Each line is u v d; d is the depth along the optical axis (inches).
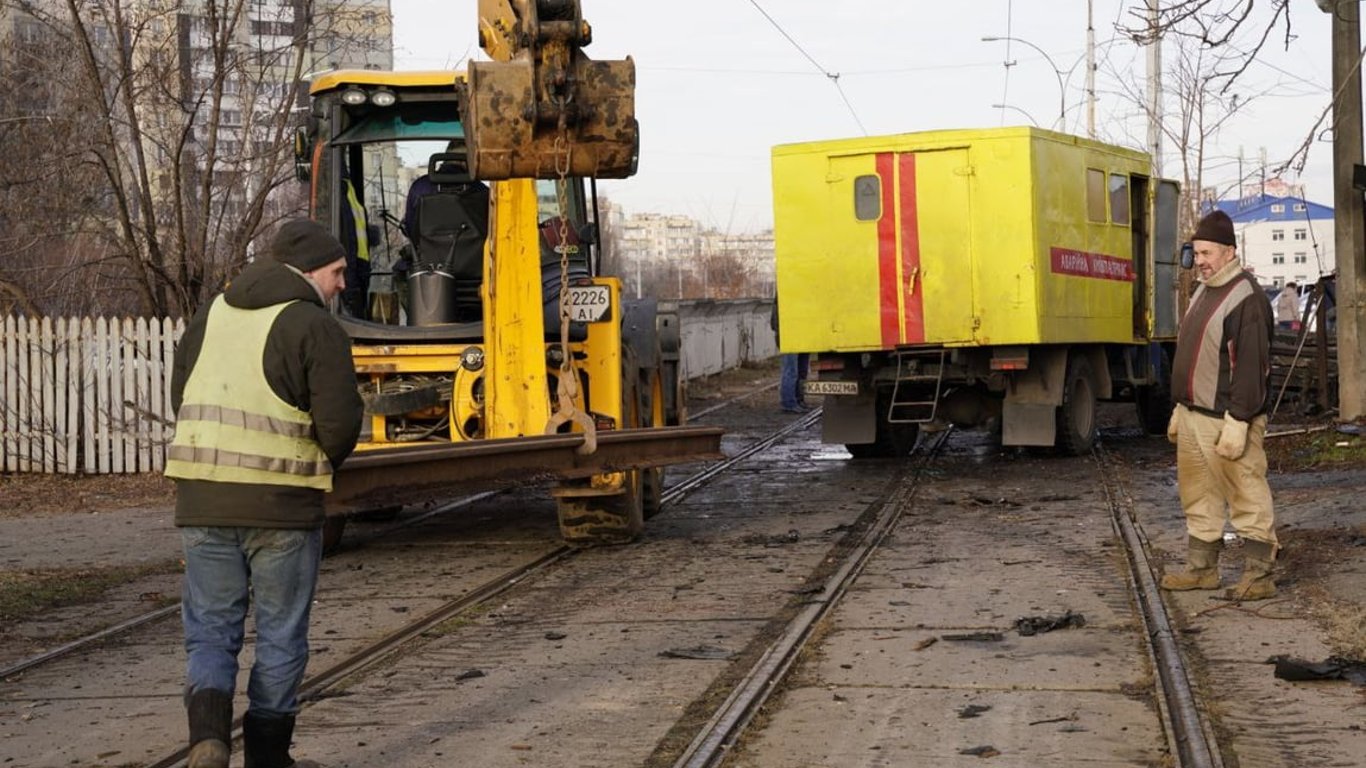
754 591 371.6
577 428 428.8
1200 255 342.6
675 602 360.8
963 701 261.4
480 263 464.8
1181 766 221.6
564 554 443.2
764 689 271.1
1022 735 239.8
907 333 634.2
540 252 468.4
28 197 781.3
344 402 207.3
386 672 296.5
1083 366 676.1
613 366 447.2
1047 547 422.6
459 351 432.8
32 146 786.8
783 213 653.9
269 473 206.8
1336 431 621.6
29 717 270.8
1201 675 276.7
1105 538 435.2
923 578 380.8
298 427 209.2
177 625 355.6
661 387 535.8
